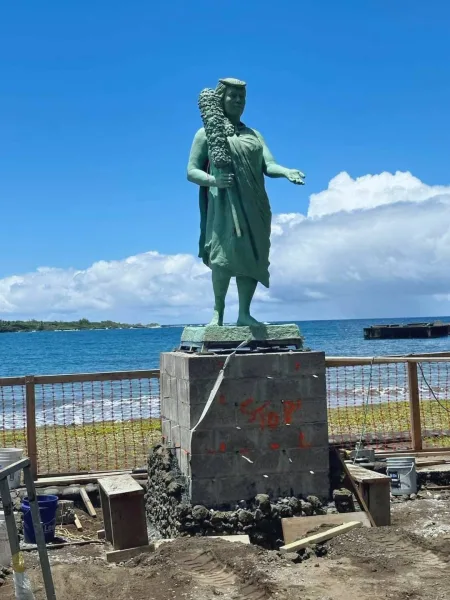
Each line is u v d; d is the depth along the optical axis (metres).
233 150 7.04
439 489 8.43
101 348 58.72
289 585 5.14
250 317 7.27
